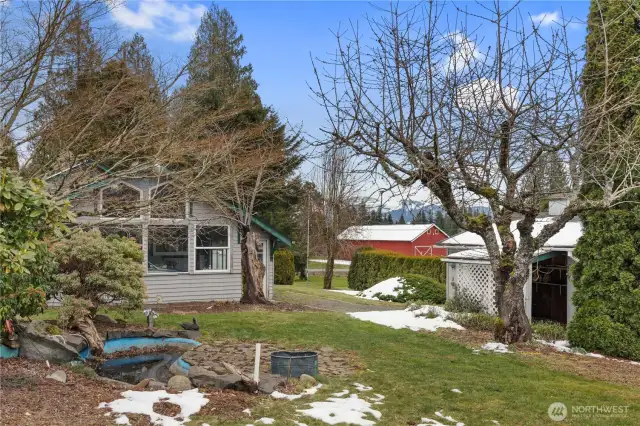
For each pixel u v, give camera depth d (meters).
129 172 9.95
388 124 8.33
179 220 16.00
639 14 9.66
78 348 7.99
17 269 5.68
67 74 9.52
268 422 5.37
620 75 9.65
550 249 13.72
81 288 9.84
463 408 6.34
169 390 6.20
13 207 5.79
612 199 8.90
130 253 10.64
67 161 9.73
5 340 7.11
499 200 9.16
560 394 7.08
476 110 8.24
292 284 29.72
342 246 30.06
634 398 7.03
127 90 10.33
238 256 17.55
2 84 8.95
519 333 10.30
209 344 9.83
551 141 8.44
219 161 12.06
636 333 9.94
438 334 11.34
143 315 12.66
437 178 8.24
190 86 12.01
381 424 5.61
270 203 23.30
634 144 9.02
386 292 20.19
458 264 16.28
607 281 10.52
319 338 10.58
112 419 5.13
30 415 5.00
